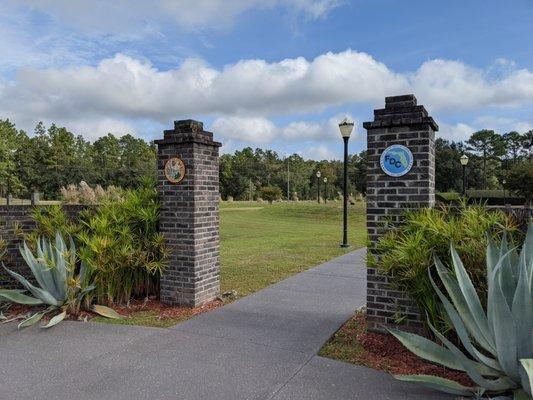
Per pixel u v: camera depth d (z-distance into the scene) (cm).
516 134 6838
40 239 600
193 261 593
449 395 323
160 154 616
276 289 689
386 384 343
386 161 460
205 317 537
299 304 595
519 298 290
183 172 597
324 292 667
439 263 363
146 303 612
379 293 463
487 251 345
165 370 374
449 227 395
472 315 329
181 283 601
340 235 1609
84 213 638
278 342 442
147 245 608
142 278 630
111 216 614
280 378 355
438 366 377
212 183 633
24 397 327
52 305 551
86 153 7419
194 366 382
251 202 5275
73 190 2128
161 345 438
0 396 329
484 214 421
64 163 6162
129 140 8381
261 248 1216
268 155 8831
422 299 407
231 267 898
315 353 411
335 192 6556
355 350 420
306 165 8281
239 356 405
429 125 445
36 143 6175
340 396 323
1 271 613
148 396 327
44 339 460
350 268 882
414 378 326
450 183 5466
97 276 577
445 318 375
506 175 3419
